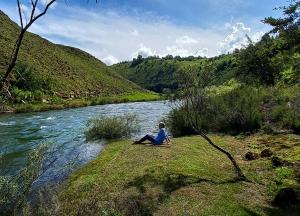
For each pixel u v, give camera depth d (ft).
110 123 72.90
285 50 41.09
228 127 67.41
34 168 25.23
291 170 38.11
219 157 45.47
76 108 163.94
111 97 242.58
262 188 33.91
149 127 88.63
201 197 31.19
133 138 71.05
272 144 52.37
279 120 67.87
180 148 50.78
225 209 28.73
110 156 51.13
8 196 23.67
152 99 259.19
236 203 30.04
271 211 28.60
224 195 31.68
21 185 24.86
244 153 47.93
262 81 87.35
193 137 61.77
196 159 43.80
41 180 40.75
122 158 47.37
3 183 23.88
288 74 43.57
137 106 179.93
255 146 51.90
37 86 177.78
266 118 69.72
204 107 68.69
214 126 68.08
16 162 50.42
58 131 83.51
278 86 82.89
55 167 46.83
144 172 38.78
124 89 318.65
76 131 83.61
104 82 306.96
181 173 37.65
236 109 69.72
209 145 53.52
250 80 95.14
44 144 26.76
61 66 272.31
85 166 47.14
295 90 78.54
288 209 28.96
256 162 42.34
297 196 31.14
